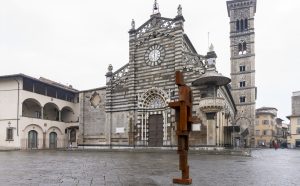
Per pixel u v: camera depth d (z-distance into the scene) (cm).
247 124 9012
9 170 1734
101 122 5472
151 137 4966
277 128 13675
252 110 9038
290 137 10238
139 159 2756
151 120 5025
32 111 6019
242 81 9325
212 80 4297
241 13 9669
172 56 4909
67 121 6750
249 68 9300
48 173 1595
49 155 3416
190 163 2367
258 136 11950
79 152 4272
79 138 5625
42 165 2073
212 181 1357
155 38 5134
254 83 9162
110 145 5225
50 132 6003
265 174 1636
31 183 1248
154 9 5209
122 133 5169
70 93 6706
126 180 1354
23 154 3631
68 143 6384
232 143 6084
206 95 4419
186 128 1283
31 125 5556
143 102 5078
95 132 5500
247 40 9462
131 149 4706
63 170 1750
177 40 4828
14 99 5353
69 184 1231
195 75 4584
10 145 5272
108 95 5409
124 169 1828
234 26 9706
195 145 4347
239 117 9138
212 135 4247
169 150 4425
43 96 5859
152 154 3709
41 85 5878
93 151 4588
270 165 2230
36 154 3641
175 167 1964
